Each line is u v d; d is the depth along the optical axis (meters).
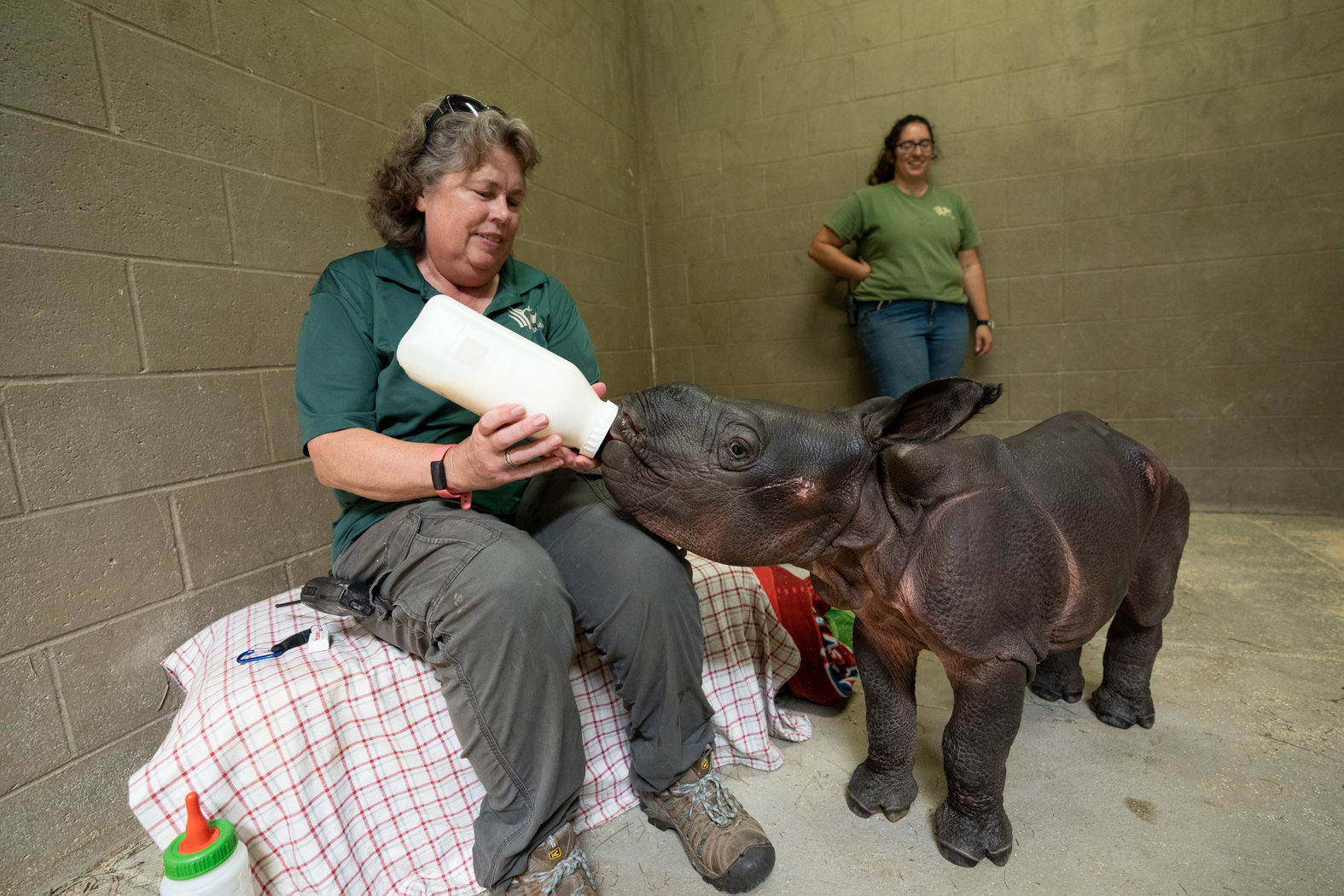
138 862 1.58
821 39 4.22
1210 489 3.90
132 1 1.71
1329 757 1.67
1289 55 3.44
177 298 1.80
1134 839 1.44
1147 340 3.89
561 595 1.29
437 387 1.18
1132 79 3.70
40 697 1.49
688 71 4.55
